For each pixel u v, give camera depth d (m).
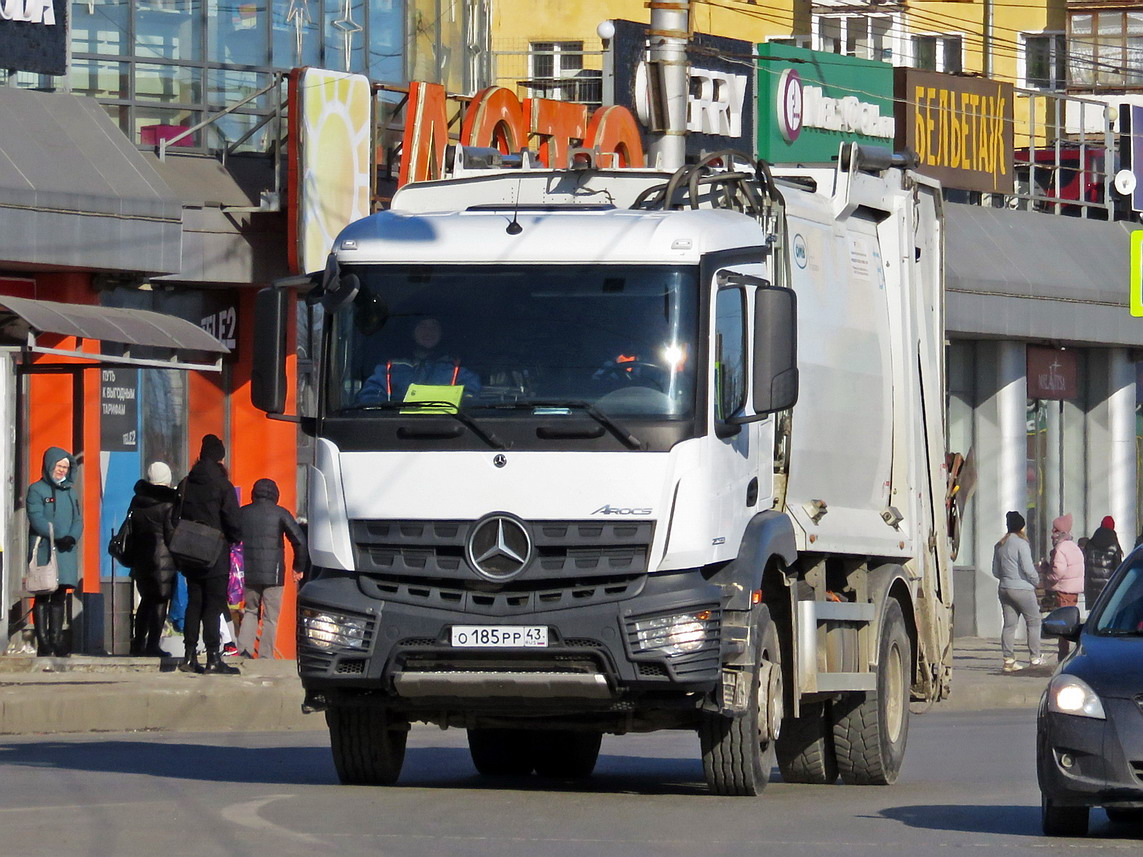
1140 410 104.31
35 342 58.00
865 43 111.44
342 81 68.75
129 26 69.19
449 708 33.12
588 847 27.64
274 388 33.69
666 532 31.98
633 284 32.81
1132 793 28.83
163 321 59.12
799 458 36.62
